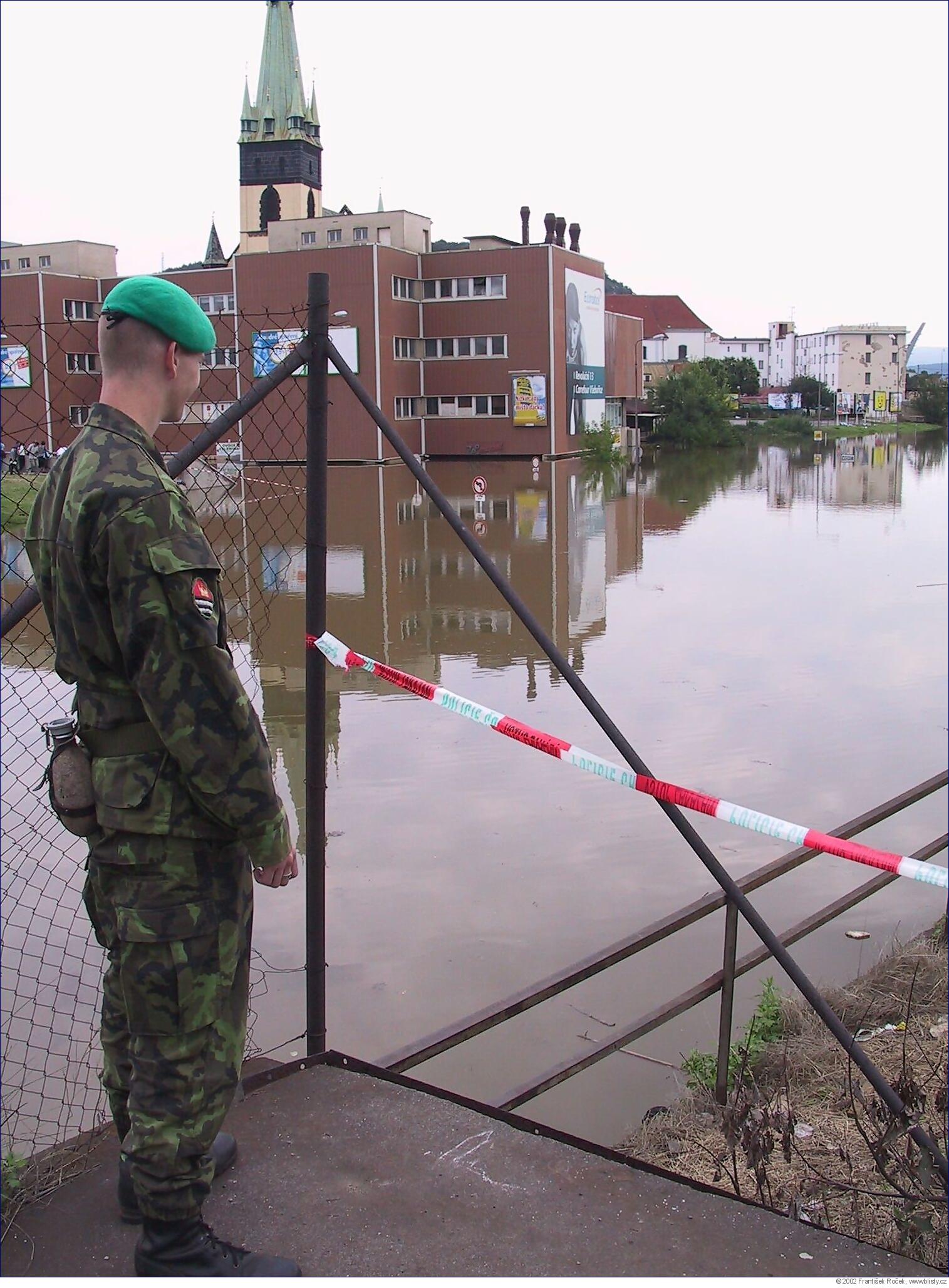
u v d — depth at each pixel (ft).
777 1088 11.89
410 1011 17.60
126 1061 6.84
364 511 109.50
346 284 162.61
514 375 177.37
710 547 85.46
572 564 76.54
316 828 9.24
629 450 233.14
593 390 200.34
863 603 59.47
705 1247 7.23
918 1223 8.13
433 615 57.41
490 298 176.04
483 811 26.94
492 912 21.24
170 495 6.05
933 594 61.77
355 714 36.29
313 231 180.45
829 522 102.83
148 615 5.84
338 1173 7.79
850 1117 11.21
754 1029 13.91
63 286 172.76
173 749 5.92
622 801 27.58
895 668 43.60
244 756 6.07
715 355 364.38
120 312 6.28
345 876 23.11
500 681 42.65
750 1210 7.71
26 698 28.45
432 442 183.11
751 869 23.22
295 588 56.85
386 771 30.27
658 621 55.36
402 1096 8.72
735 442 260.83
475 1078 15.56
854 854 6.56
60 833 21.95
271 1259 6.70
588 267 193.88
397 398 170.19
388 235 176.14
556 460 180.34
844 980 17.30
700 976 18.33
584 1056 11.00
